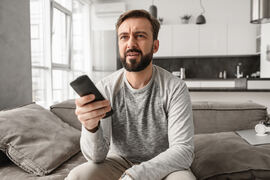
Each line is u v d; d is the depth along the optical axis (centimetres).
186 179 85
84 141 98
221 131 171
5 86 186
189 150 96
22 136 125
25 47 213
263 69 478
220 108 174
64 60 418
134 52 103
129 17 105
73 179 93
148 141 112
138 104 110
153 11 398
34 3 307
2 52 182
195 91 306
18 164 118
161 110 110
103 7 545
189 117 104
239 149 126
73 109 184
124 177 86
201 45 532
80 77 80
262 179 111
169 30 541
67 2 418
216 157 124
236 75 561
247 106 174
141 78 108
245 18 548
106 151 104
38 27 317
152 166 88
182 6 562
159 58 593
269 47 438
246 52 520
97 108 84
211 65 579
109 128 111
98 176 96
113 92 114
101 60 544
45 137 134
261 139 141
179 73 566
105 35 542
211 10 556
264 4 250
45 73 333
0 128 123
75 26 464
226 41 525
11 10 192
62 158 129
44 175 115
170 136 103
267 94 294
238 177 112
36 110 157
